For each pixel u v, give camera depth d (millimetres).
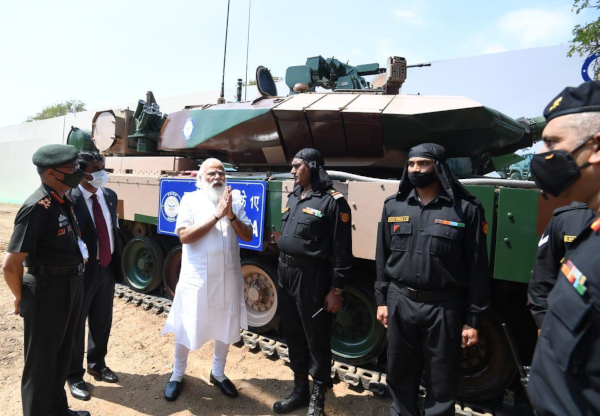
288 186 3875
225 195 2965
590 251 1281
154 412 3188
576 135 1324
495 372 3188
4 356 3996
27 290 2566
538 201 2697
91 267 3373
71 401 3293
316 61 5676
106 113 6176
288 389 3576
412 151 2502
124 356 4125
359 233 3420
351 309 3875
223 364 3469
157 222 5070
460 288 2459
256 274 4496
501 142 3936
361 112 3787
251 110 4395
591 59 6832
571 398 1254
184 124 5168
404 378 2672
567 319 1276
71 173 2594
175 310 3193
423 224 2482
